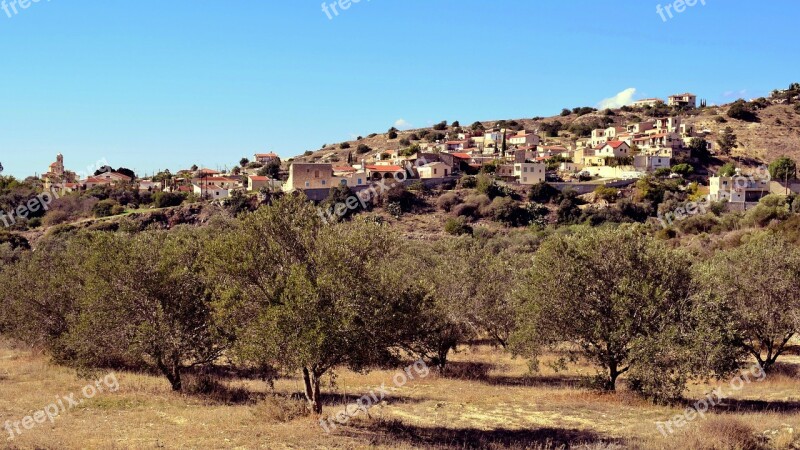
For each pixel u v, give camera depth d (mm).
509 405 29031
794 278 35594
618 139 190625
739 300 36312
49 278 39562
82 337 29875
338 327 21656
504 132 187125
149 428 23219
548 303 30438
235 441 21188
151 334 29047
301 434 22047
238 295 23219
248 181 153000
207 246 24812
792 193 124250
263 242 24047
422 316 25094
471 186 147125
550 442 22297
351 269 22953
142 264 30266
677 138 177375
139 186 163500
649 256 30078
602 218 125375
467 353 47812
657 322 28578
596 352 30703
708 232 98188
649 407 27922
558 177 159375
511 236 115625
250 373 37625
